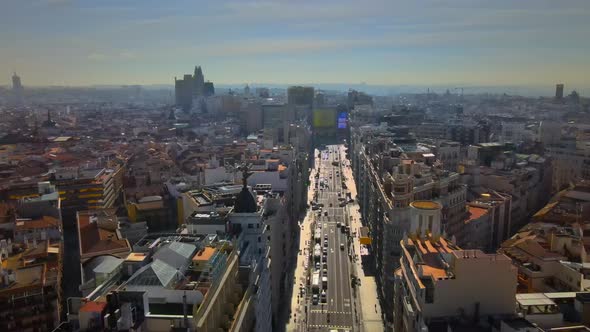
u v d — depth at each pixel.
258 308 148.00
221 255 125.81
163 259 121.44
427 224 140.88
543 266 148.00
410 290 118.56
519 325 96.44
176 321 96.19
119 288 107.38
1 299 156.62
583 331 97.94
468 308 105.81
